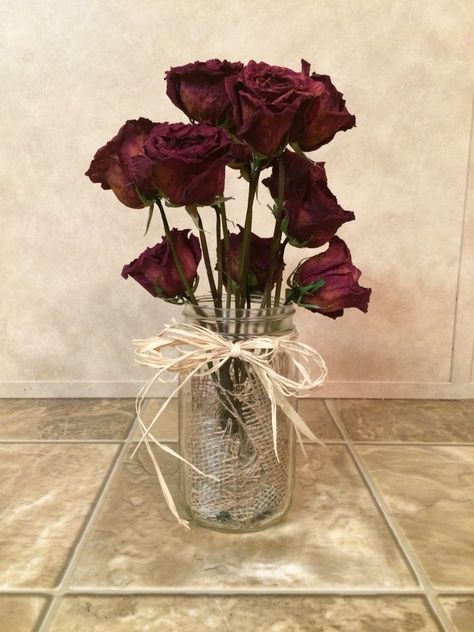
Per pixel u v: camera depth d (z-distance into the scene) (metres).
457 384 0.72
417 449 0.58
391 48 0.64
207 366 0.42
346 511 0.46
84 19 0.63
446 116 0.66
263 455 0.43
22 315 0.70
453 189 0.67
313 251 0.69
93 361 0.71
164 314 0.70
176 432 0.62
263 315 0.41
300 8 0.63
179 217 0.67
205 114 0.38
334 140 0.66
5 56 0.63
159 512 0.46
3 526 0.44
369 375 0.72
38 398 0.72
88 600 0.36
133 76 0.64
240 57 0.64
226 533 0.44
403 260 0.69
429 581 0.38
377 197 0.68
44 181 0.67
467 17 0.63
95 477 0.52
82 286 0.70
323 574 0.38
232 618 0.34
